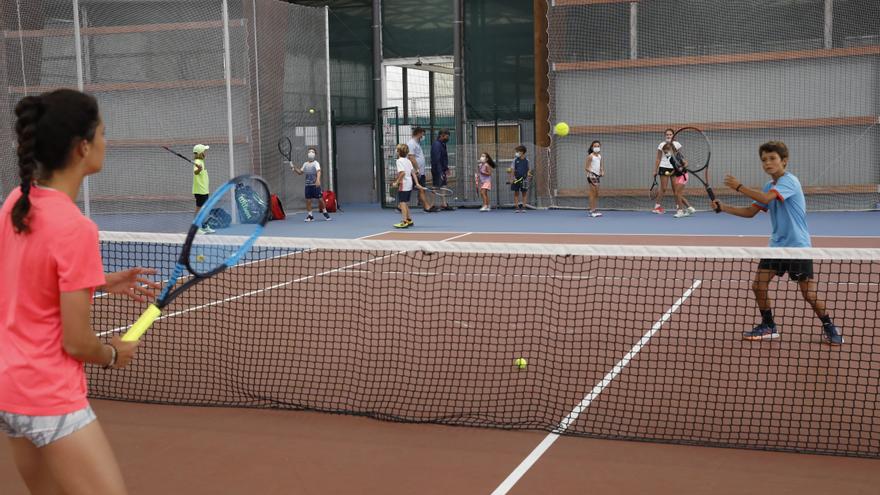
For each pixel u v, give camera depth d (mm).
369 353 6281
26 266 2404
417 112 24391
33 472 2674
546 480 3895
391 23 22734
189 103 19203
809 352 5949
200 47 18953
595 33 20078
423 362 6020
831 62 18688
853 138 18750
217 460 4230
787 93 19000
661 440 4363
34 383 2410
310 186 18172
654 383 5387
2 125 18953
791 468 3990
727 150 19484
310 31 20547
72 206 2459
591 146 18531
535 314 7555
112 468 2541
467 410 4938
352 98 23516
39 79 19234
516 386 5391
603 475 3941
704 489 3754
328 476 3994
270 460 4223
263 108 18984
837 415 4723
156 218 19219
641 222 16750
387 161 22234
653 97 19828
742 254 5145
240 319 7590
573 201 20641
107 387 5570
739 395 5121
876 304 7840
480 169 20188
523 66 21781
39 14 19141
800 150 19094
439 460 4176
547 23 20594
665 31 19609
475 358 6105
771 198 6223
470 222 17391
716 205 6723
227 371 5863
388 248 5547
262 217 3213
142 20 19188
